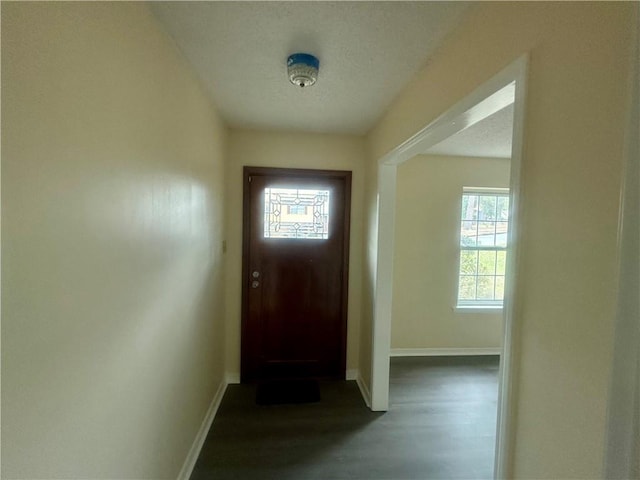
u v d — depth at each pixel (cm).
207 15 126
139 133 114
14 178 63
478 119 134
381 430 227
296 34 138
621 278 59
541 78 84
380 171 244
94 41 87
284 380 301
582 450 70
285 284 299
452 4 117
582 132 71
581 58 72
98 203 91
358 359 304
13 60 63
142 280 119
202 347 209
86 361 87
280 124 264
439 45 144
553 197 80
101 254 93
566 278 75
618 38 63
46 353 73
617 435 60
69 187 79
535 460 85
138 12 112
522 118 90
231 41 144
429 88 158
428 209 362
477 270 375
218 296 257
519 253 91
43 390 72
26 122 66
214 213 235
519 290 91
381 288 248
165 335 143
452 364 344
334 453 202
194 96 178
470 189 365
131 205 109
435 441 216
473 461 198
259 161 287
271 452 202
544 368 82
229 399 266
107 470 99
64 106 76
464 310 370
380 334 250
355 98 207
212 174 224
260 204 292
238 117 249
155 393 134
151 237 126
